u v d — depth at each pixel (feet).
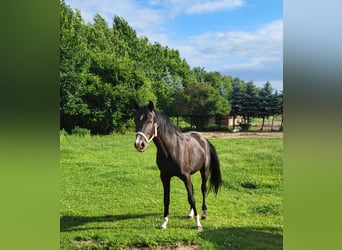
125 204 16.30
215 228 13.84
